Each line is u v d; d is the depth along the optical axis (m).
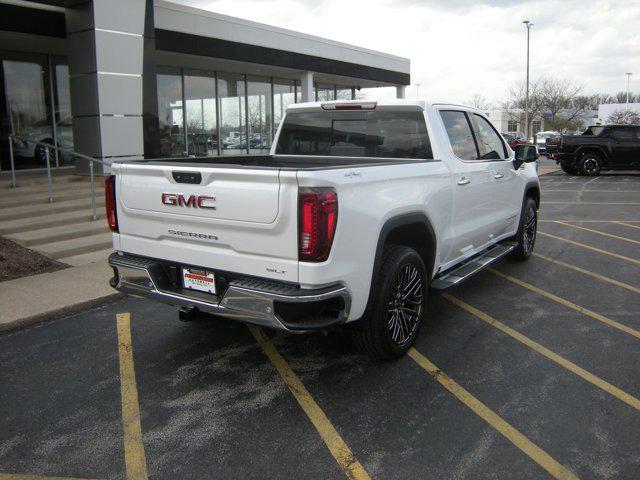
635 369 4.14
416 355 4.42
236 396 3.79
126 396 3.80
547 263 7.45
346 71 20.50
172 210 3.81
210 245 3.69
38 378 4.08
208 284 3.78
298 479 2.89
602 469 2.93
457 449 3.13
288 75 20.05
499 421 3.42
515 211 6.76
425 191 4.39
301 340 4.79
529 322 5.16
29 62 13.55
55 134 14.19
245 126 19.59
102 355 4.50
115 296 5.90
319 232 3.24
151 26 11.91
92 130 10.97
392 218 3.94
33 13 11.06
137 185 4.01
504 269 7.13
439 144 4.82
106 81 10.81
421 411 3.55
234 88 18.98
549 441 3.20
